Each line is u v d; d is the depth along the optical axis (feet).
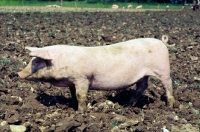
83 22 66.90
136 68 22.76
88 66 21.85
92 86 22.62
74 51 21.97
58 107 22.98
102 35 49.42
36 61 22.00
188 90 27.73
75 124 19.33
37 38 46.88
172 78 30.63
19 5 115.34
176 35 54.34
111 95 25.71
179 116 22.82
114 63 22.36
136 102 24.26
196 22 74.43
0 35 48.60
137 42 23.18
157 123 21.25
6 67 31.53
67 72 21.71
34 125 20.04
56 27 57.98
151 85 28.25
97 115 21.75
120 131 19.98
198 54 40.55
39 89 26.37
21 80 28.53
